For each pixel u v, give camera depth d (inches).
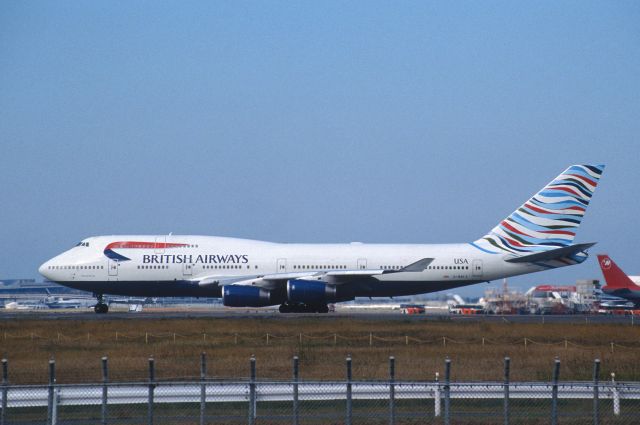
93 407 4448.8
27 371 5639.8
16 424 3954.2
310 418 3998.5
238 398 4005.9
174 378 5012.3
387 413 4192.9
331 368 5733.3
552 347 7130.9
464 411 4340.6
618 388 4156.0
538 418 4074.8
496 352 6712.6
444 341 7239.2
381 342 7377.0
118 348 6988.2
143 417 4124.0
